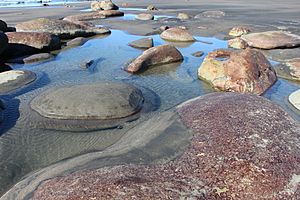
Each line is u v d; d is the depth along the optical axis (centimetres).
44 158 202
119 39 555
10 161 198
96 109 250
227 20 720
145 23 709
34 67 404
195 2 1174
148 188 136
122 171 152
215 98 224
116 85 286
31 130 235
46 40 480
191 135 180
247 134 171
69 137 226
